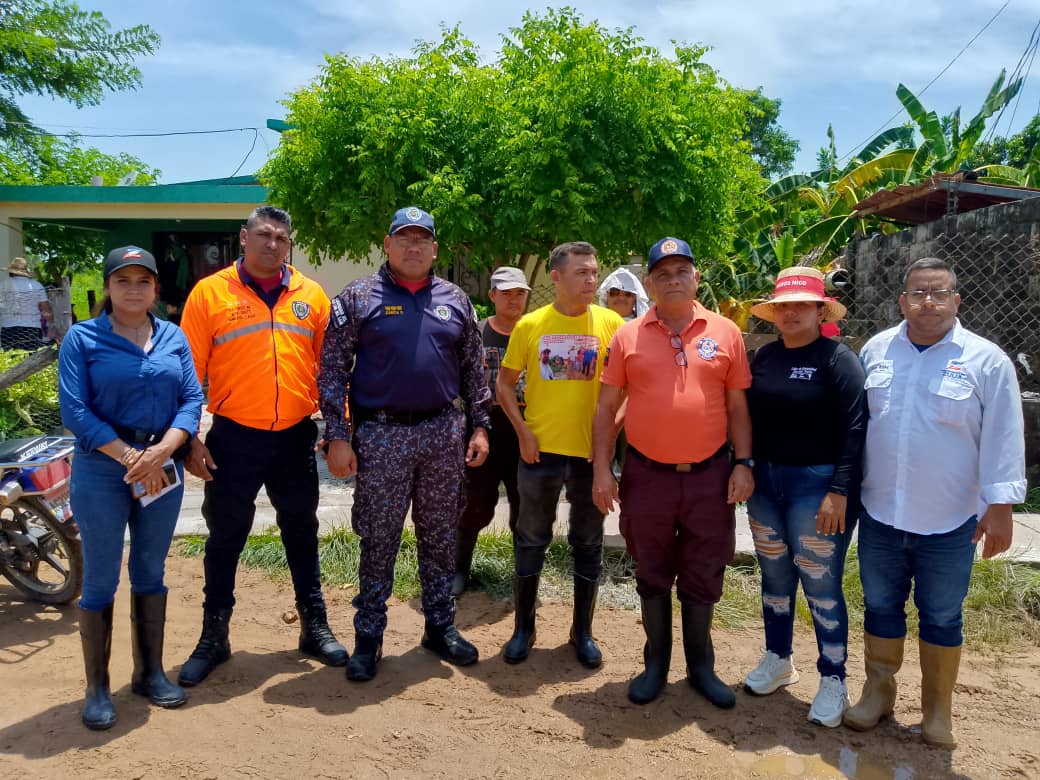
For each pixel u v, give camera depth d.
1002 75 13.02
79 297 21.38
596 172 7.34
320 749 2.90
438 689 3.39
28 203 12.35
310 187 8.39
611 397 3.31
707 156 7.64
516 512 4.44
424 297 3.43
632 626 4.10
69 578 4.11
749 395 3.20
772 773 2.80
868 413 2.99
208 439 3.43
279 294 3.43
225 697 3.27
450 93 8.01
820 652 3.19
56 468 3.99
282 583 4.57
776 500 3.17
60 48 17.55
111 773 2.71
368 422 3.43
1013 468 2.75
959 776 2.79
